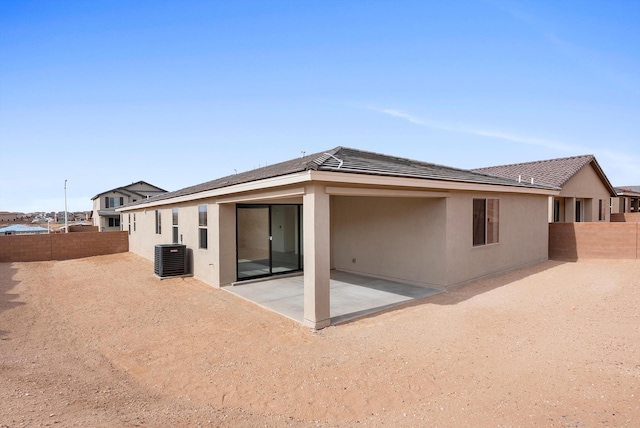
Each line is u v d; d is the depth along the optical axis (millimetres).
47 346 5766
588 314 6379
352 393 3953
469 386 4004
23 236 17250
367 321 6574
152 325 6734
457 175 9281
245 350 5340
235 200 8906
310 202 6262
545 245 12820
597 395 3652
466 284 9281
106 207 43219
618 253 12188
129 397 3939
